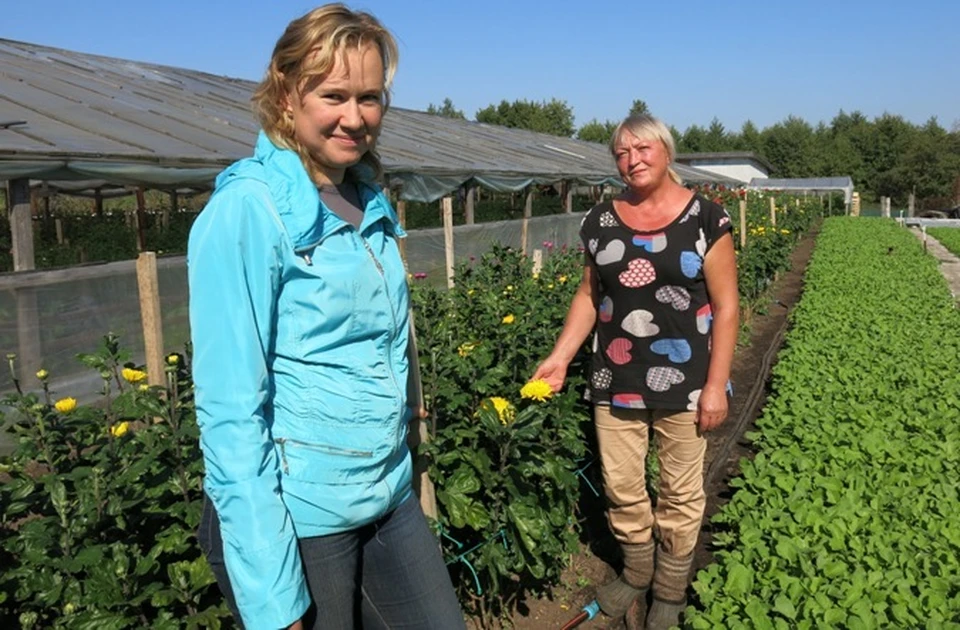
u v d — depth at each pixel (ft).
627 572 12.09
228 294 5.14
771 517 13.11
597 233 10.96
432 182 42.75
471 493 10.96
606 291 10.96
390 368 5.98
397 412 5.93
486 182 48.47
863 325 29.40
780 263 45.78
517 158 62.08
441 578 6.53
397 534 6.31
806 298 36.91
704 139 306.96
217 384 5.14
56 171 22.27
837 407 18.71
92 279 19.60
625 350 10.85
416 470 8.90
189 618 7.99
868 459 15.66
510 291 20.99
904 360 23.84
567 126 278.87
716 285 10.41
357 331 5.62
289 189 5.40
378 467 5.88
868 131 257.14
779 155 277.23
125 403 10.30
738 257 36.42
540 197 79.92
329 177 5.89
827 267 50.60
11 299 17.89
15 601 8.50
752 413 23.26
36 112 28.30
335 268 5.48
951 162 220.23
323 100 5.45
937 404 19.20
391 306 5.88
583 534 14.80
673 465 11.08
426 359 12.00
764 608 10.25
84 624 7.67
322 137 5.54
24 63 38.75
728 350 10.48
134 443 9.53
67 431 10.82
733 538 13.08
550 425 12.68
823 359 24.11
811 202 128.77
